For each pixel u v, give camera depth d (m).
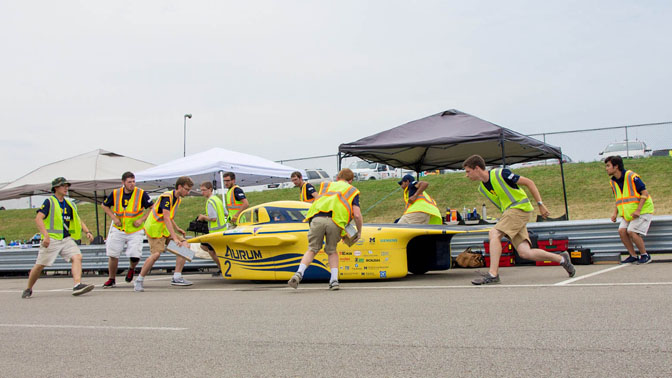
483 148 13.59
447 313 4.98
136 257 9.80
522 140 11.83
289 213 8.88
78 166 16.33
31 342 4.61
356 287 7.59
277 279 8.76
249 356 3.74
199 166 13.77
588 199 21.64
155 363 3.69
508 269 9.67
